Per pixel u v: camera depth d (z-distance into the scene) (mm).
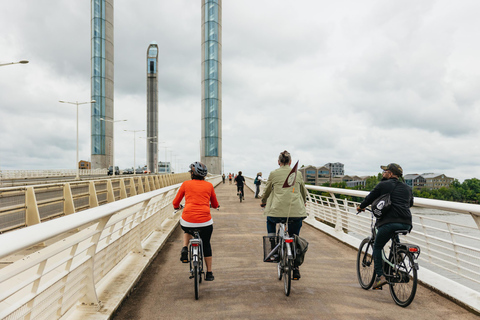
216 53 94375
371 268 4547
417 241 5387
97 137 99250
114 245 4773
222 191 31625
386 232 4129
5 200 7891
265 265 5918
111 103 103375
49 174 57750
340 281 5008
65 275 3088
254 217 12594
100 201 14469
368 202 4348
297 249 4469
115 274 4941
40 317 2811
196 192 4609
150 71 173750
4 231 7320
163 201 9117
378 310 3885
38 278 2607
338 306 4004
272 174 4957
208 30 94125
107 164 101250
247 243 7836
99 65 99875
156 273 5383
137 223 5984
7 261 5953
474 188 161375
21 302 2477
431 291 4480
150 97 173500
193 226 4492
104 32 100750
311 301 4168
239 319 3645
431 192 163625
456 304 4047
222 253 6832
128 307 3984
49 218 9039
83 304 3686
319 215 10523
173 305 4051
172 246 7371
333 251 7027
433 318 3662
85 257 3586
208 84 94062
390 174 4270
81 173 71125
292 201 4777
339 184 177000
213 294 4434
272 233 5062
